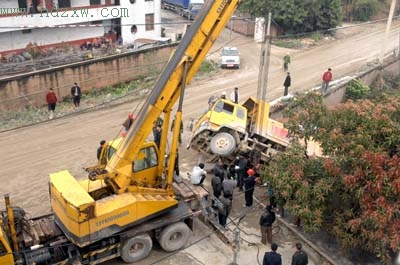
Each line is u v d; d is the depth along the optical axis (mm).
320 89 25953
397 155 11656
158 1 40250
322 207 12164
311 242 13383
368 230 11344
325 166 11961
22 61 31500
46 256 10883
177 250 12742
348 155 11828
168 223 12141
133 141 11492
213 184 14398
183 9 48656
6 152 18484
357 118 12602
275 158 13859
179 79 11375
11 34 32656
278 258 11039
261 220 12977
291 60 34562
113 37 38406
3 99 23375
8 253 10008
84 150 18812
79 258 11188
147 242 12086
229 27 44969
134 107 24312
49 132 20609
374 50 37781
